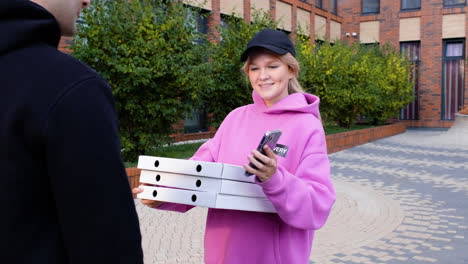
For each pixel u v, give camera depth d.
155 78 7.82
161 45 7.52
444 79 22.64
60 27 0.96
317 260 4.03
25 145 0.83
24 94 0.82
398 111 21.16
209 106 10.80
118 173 0.85
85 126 0.82
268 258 1.61
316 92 13.69
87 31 7.32
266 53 1.70
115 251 0.83
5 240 0.81
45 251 0.83
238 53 10.18
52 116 0.81
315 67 13.56
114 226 0.83
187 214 5.65
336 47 14.70
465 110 17.95
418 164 10.52
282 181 1.41
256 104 1.79
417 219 5.58
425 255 4.20
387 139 16.92
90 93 0.85
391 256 4.16
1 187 0.81
